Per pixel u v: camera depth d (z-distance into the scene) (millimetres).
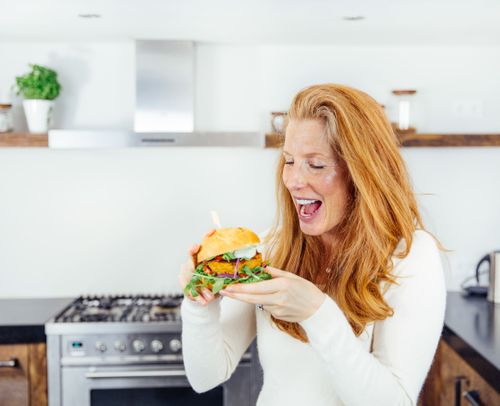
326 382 1330
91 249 3137
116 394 2619
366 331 1293
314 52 3066
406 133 2865
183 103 2881
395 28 2652
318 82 3080
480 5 2254
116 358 2602
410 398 1197
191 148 3109
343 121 1245
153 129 2879
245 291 1132
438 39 2895
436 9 2314
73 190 3117
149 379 2607
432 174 3100
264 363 1415
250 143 2785
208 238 1236
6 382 2600
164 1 2242
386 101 3084
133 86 3078
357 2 2240
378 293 1278
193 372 1368
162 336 2605
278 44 3039
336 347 1137
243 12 2377
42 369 2598
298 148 1280
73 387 2602
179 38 2855
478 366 2059
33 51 3055
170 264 3146
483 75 3070
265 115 3090
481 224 3115
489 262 2951
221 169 3117
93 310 2830
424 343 1239
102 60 3068
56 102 3074
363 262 1296
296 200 1323
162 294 3154
